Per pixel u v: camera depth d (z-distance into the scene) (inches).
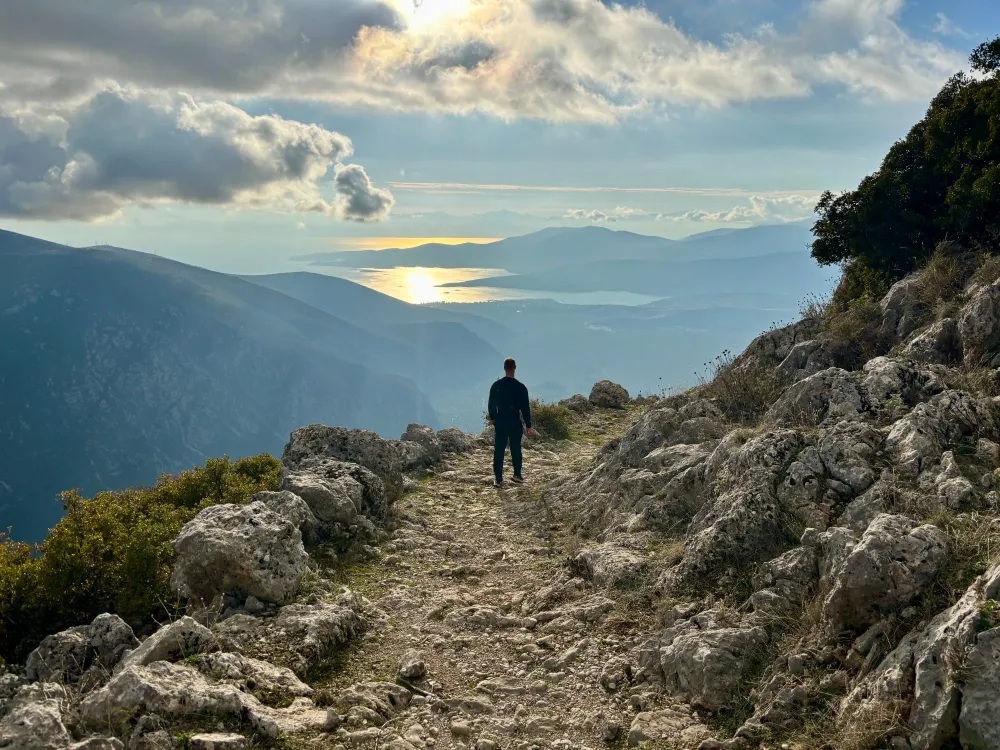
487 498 510.0
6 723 178.4
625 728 206.1
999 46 711.7
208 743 175.6
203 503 479.2
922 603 189.6
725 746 184.1
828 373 378.3
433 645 270.4
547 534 409.4
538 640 267.4
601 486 446.9
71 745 171.2
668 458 405.7
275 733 190.9
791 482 281.7
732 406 516.4
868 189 714.2
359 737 197.6
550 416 756.0
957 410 293.0
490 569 359.6
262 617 277.9
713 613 238.7
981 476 247.1
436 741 205.3
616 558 310.0
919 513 234.8
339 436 497.0
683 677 217.6
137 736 177.5
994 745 141.2
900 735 157.6
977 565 191.3
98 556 322.0
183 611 304.7
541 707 224.1
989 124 603.5
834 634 204.2
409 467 589.6
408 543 394.0
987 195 557.0
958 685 152.3
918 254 659.4
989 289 402.6
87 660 242.2
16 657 288.7
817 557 242.4
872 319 567.2
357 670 249.4
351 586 333.4
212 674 213.3
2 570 312.7
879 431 299.3
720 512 288.4
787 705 189.2
